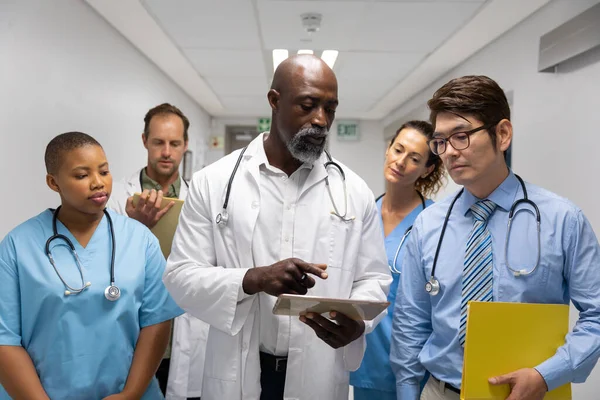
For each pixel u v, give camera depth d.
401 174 1.91
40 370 1.19
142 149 4.09
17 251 1.22
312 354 1.23
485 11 2.95
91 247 1.28
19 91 2.27
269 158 1.31
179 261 1.25
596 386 2.15
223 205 1.24
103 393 1.22
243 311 1.19
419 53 3.88
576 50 2.35
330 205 1.30
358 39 3.58
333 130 7.16
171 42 3.72
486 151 1.14
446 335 1.23
